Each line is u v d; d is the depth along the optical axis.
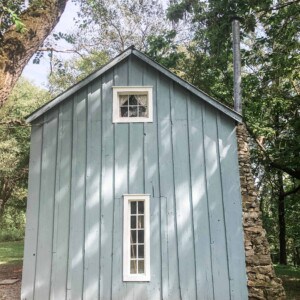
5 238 33.97
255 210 8.73
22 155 23.73
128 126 9.02
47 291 8.24
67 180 8.77
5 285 12.03
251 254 8.30
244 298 8.02
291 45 12.93
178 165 8.77
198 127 8.95
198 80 16.33
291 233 24.23
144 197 8.60
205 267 8.23
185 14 15.08
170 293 8.13
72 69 21.11
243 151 9.49
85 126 9.05
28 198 8.70
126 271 8.27
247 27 13.27
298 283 12.66
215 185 8.64
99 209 8.60
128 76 9.32
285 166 15.20
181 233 8.41
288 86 15.04
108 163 8.83
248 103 14.91
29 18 6.01
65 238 8.48
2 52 5.55
